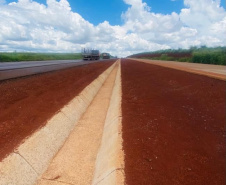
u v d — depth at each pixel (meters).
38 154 5.34
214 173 4.02
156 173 4.06
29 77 14.85
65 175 5.13
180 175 3.97
